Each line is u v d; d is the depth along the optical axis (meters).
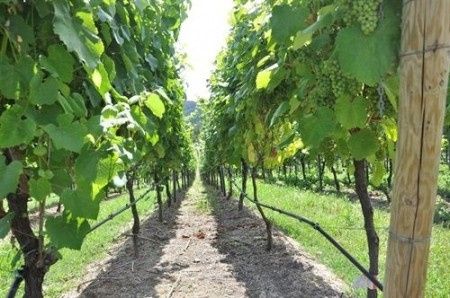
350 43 1.27
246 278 5.68
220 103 7.38
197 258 6.79
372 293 3.03
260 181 23.38
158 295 5.17
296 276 5.49
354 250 6.68
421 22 1.09
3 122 1.33
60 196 1.51
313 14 1.71
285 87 3.07
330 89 1.68
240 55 4.11
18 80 1.40
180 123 9.81
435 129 1.12
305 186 20.28
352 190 19.16
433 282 5.07
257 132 3.82
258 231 8.50
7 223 1.60
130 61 2.31
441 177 19.17
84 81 1.85
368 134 1.76
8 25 1.45
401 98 1.15
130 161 1.78
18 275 1.96
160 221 10.52
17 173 1.36
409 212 1.16
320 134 1.66
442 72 1.09
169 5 3.79
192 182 32.91
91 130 1.56
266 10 2.71
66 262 6.66
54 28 1.35
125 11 2.34
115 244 8.16
